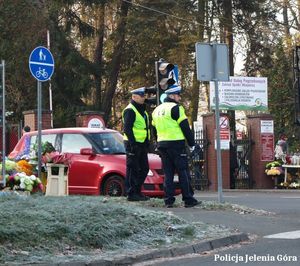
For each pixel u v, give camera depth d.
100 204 9.95
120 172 14.56
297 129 30.11
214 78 12.80
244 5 36.09
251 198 16.81
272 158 23.91
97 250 8.28
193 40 34.75
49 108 32.16
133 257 7.96
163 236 9.15
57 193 13.31
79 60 33.44
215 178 23.16
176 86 12.24
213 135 23.27
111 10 36.69
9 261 7.36
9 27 31.53
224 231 9.73
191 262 8.02
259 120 23.92
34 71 12.98
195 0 36.22
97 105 35.34
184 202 12.38
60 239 8.27
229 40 37.38
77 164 15.03
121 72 38.75
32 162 13.67
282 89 31.88
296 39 33.62
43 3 32.41
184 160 12.12
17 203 9.77
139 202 12.45
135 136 12.49
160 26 36.12
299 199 16.28
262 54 37.19
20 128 24.89
